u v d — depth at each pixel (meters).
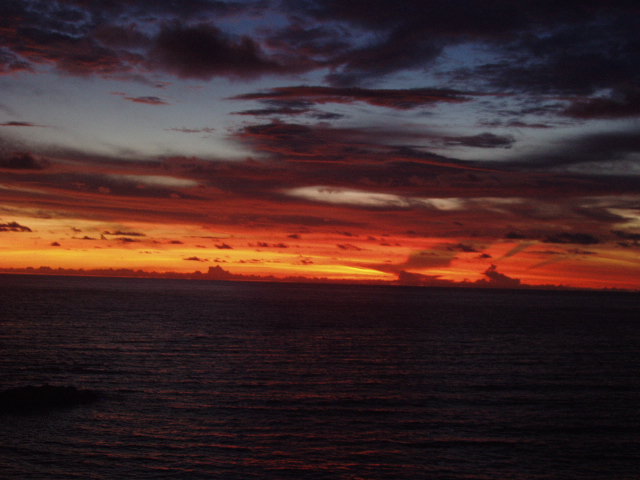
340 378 42.75
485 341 68.31
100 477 22.64
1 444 25.81
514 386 40.59
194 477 23.02
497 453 26.53
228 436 28.19
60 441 26.58
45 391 33.59
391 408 34.06
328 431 29.41
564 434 29.41
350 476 23.58
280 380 41.66
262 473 23.66
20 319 81.44
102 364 46.19
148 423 29.91
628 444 28.02
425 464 25.06
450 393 38.16
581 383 41.91
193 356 51.75
